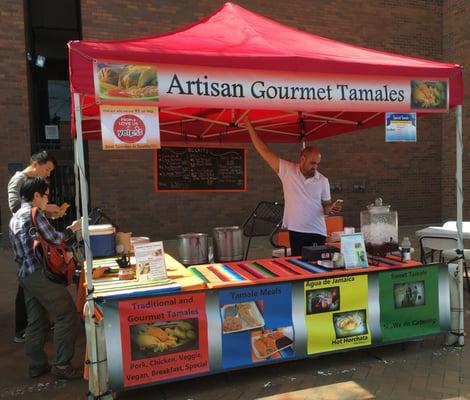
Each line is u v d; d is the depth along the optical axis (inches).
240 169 247.8
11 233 143.3
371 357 158.2
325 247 167.9
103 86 117.6
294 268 155.7
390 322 155.1
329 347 147.1
